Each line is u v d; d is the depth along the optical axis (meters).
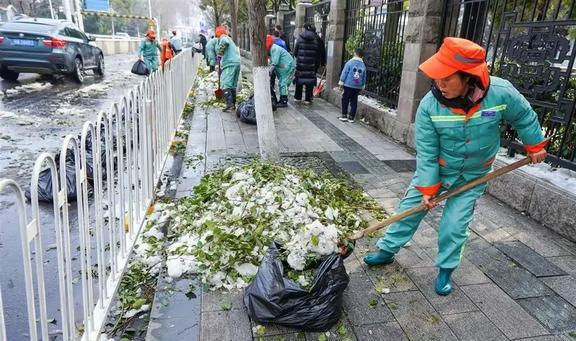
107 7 38.12
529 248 3.53
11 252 3.31
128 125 3.25
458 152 2.55
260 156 5.71
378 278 3.05
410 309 2.73
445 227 2.74
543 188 3.92
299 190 3.91
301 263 2.62
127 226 3.51
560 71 4.04
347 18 9.93
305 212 3.51
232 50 8.52
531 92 4.37
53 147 5.98
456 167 2.63
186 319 2.57
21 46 11.30
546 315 2.72
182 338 2.42
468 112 2.39
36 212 1.72
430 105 2.48
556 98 4.26
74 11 31.16
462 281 3.05
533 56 4.32
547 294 2.93
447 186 2.77
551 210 3.84
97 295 2.81
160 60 13.21
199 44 24.97
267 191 3.72
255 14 4.88
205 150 6.03
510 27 4.62
